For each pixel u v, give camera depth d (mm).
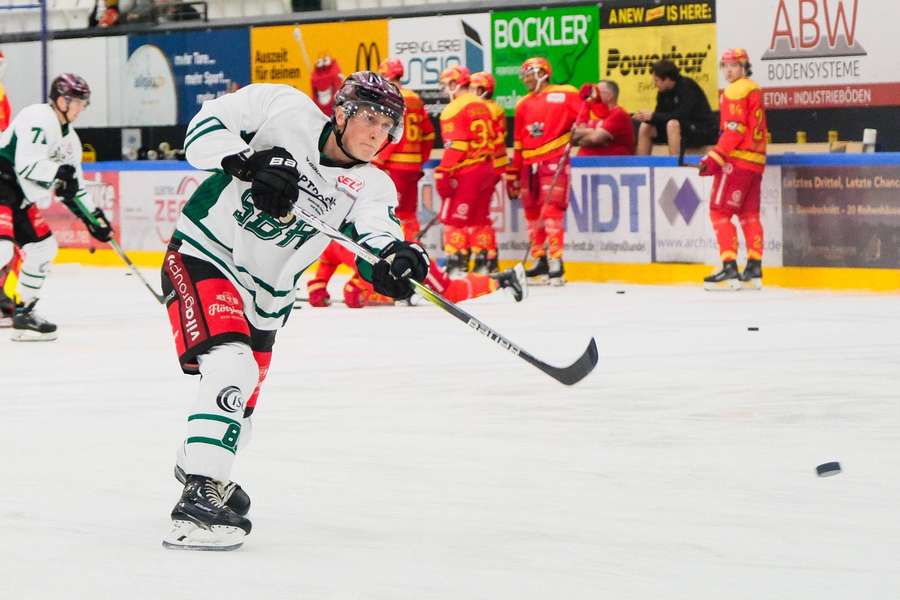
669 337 15992
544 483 8906
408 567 6902
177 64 28266
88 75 29188
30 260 16422
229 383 7152
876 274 20516
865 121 22625
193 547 7234
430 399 12188
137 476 9180
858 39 22531
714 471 9234
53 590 6508
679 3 23734
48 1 29625
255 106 7164
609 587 6543
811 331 16281
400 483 8922
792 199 21156
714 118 23578
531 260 23219
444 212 22453
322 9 27156
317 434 10625
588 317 18109
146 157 28656
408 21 26078
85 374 13914
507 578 6703
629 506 8250
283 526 7801
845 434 10461
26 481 9039
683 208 22062
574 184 23109
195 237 7352
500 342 7465
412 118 22438
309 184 7188
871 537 7477
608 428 10797
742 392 12312
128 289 23000
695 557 7090
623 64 24312
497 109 22703
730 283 21047
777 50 23156
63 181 15867
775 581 6633
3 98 25281
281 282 7512
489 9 25375
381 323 17969
